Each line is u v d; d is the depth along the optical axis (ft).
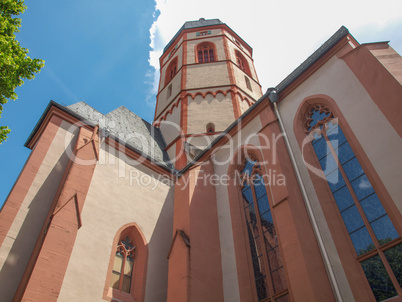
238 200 50.31
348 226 35.06
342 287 31.60
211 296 41.19
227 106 83.61
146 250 49.49
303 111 46.34
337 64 44.45
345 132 39.09
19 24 42.14
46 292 33.68
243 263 43.01
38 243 38.29
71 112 53.42
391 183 32.17
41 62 41.16
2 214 39.01
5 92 39.45
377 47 40.04
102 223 46.80
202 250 45.06
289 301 35.60
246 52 114.73
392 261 30.07
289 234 35.09
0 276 35.14
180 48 109.50
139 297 44.45
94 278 41.55
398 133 32.65
